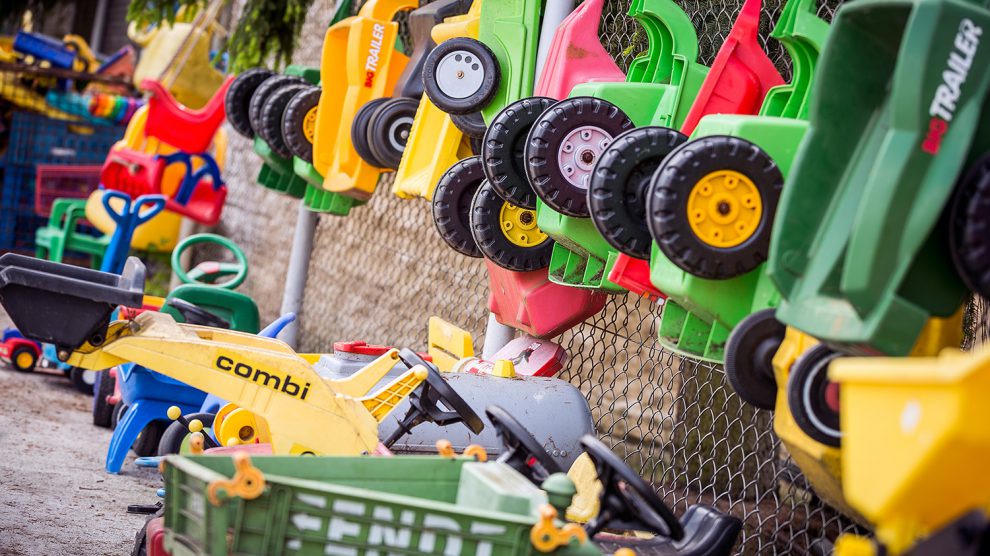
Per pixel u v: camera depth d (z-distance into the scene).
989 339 3.31
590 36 4.05
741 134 2.81
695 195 2.73
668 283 3.01
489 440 3.98
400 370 4.23
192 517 2.37
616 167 3.06
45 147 12.19
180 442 5.15
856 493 1.71
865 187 2.38
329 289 8.76
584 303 4.34
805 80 3.16
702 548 2.90
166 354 3.29
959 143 2.17
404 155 5.00
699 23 4.64
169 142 8.37
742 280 2.89
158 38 11.26
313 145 6.01
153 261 10.38
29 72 11.77
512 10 4.49
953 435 1.53
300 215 7.68
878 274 2.22
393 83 5.62
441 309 6.87
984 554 1.57
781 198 2.51
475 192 4.38
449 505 2.27
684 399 4.54
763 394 2.83
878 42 2.44
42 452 5.64
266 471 2.64
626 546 2.86
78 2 19.77
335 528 2.25
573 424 4.05
